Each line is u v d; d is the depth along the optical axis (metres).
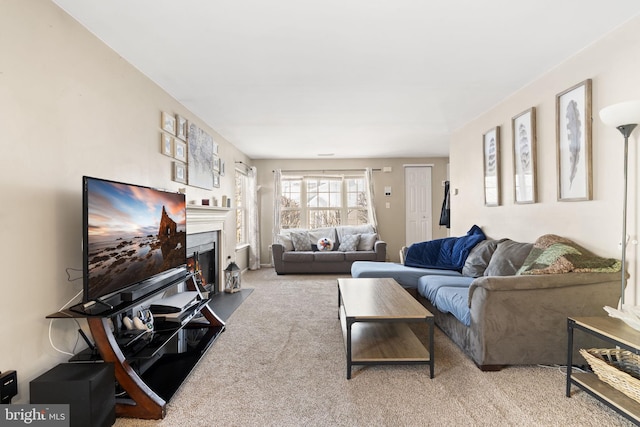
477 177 4.04
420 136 5.00
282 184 6.89
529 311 2.14
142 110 2.68
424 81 2.94
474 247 3.69
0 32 1.47
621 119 1.82
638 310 1.72
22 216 1.58
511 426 1.61
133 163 2.55
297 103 3.47
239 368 2.23
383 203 6.86
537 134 2.92
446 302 2.69
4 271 1.49
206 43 2.24
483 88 3.13
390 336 2.55
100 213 1.75
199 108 3.59
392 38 2.21
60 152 1.82
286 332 2.91
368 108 3.66
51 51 1.76
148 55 2.40
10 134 1.52
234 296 4.17
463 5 1.86
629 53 2.05
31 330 1.63
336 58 2.49
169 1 1.79
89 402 1.48
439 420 1.66
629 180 2.06
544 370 2.18
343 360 2.34
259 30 2.09
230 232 5.16
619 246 2.15
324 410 1.75
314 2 1.82
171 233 2.55
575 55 2.46
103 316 1.66
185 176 3.47
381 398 1.86
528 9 1.91
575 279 2.11
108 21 1.97
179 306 2.43
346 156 6.64
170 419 1.69
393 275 3.63
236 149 5.63
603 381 1.75
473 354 2.27
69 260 1.88
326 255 5.72
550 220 2.78
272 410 1.76
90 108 2.07
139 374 2.08
